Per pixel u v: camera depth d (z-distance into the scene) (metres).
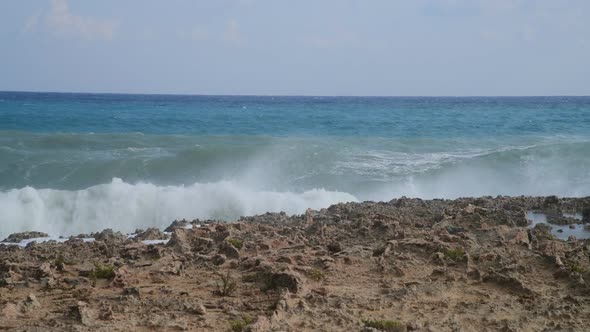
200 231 13.83
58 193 22.00
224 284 9.88
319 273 10.65
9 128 46.44
